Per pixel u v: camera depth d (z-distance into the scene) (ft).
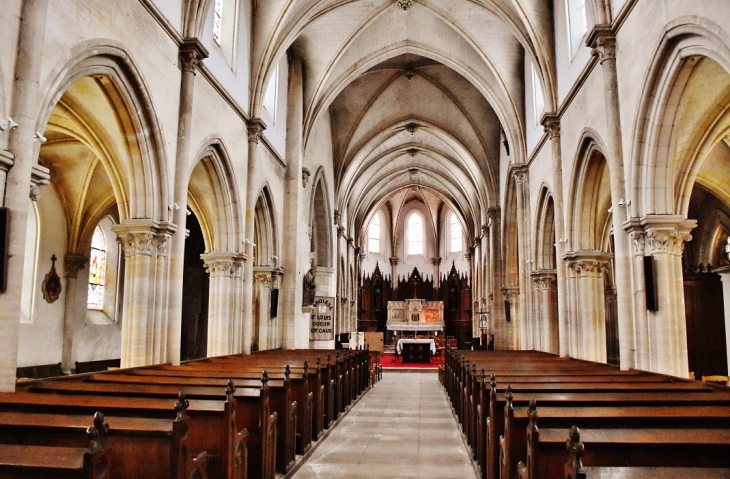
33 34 26.84
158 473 14.97
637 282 39.22
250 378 30.68
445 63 83.76
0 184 25.39
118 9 35.12
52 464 11.48
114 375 31.60
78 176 60.95
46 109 28.68
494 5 63.77
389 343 159.74
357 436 38.37
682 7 32.01
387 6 72.95
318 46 78.02
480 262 129.80
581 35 53.78
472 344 117.91
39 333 58.49
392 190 158.20
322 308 87.56
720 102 37.17
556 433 15.17
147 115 39.58
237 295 57.52
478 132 104.47
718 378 47.88
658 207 38.22
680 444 14.56
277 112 73.67
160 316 41.27
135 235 40.34
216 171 53.98
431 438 37.83
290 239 76.38
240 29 58.65
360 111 105.50
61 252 62.23
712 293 61.82
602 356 53.72
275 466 26.45
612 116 42.27
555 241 63.72
